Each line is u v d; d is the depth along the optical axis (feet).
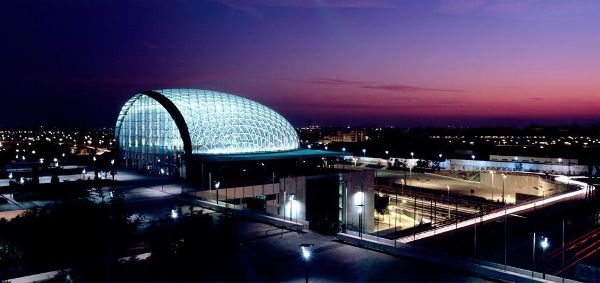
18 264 116.06
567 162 384.47
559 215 206.49
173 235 123.34
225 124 290.56
